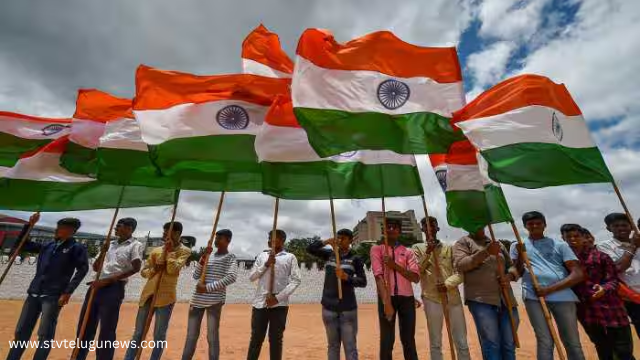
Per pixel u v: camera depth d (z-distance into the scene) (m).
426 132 4.88
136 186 6.02
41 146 6.85
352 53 5.01
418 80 5.07
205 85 5.62
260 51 6.39
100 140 5.65
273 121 5.57
